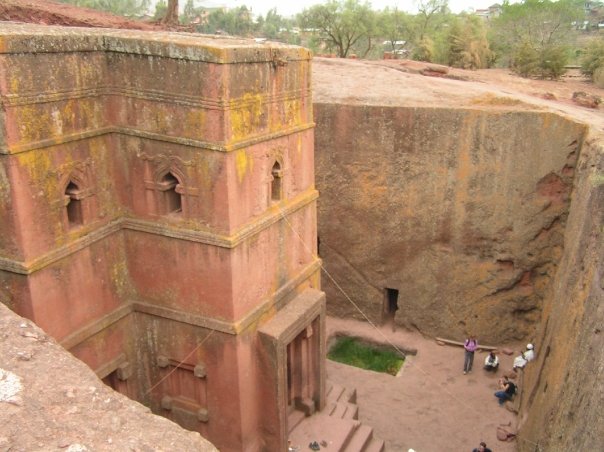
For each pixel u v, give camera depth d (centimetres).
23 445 375
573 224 1195
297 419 1072
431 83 1616
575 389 798
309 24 4169
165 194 873
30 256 757
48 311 794
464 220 1416
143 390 985
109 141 863
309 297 1048
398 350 1509
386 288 1545
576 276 1006
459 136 1371
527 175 1338
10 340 487
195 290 888
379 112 1419
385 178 1459
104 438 396
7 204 736
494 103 1401
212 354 904
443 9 4703
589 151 1195
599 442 650
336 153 1481
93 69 815
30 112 728
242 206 855
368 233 1511
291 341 1003
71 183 819
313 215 1087
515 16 3966
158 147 841
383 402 1292
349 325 1583
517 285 1424
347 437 1049
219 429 940
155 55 798
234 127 806
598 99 1767
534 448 984
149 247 902
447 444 1162
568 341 940
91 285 864
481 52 3191
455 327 1495
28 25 934
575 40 4456
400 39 4656
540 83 2162
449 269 1463
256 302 926
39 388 434
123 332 933
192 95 793
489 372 1390
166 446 402
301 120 995
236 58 784
